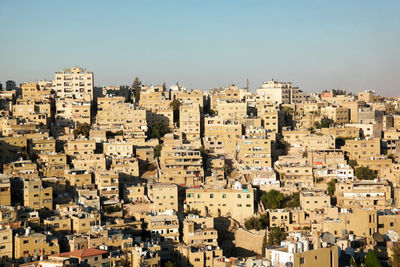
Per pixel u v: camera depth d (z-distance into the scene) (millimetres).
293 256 195625
